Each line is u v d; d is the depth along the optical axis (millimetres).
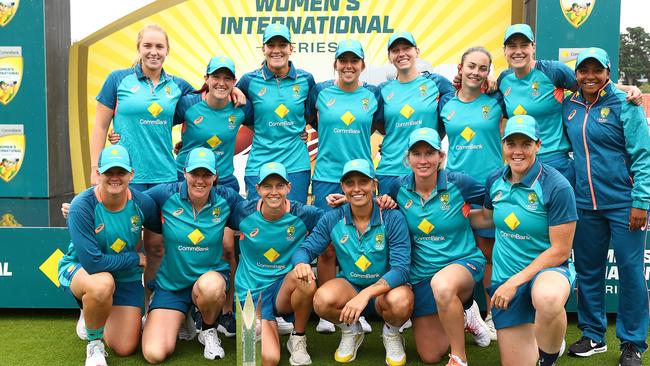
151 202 3311
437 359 3250
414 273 3260
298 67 4898
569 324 3953
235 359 3326
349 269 3232
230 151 3830
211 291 3211
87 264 3086
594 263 3340
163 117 3645
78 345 3520
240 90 3836
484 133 3570
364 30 4840
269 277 3359
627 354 3191
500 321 2957
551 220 2828
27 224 3980
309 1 4840
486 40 4805
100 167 3027
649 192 3033
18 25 4484
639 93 3066
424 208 3164
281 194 3201
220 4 4895
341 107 3719
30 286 3957
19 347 3482
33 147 4586
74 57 4965
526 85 3484
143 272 3434
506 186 2934
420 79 3771
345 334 3307
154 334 3271
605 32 4086
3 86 4535
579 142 3250
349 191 3098
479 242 3570
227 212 3375
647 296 3209
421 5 4801
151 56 3582
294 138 3848
